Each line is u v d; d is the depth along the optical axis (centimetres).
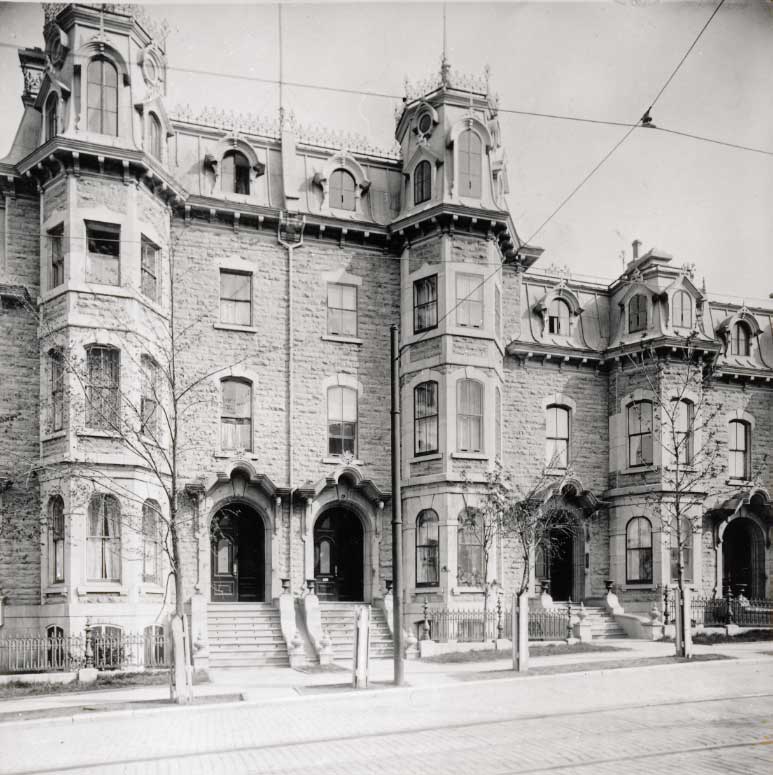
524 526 2873
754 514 3456
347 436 2955
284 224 2912
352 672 2172
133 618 2391
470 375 2920
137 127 2591
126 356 2477
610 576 3325
